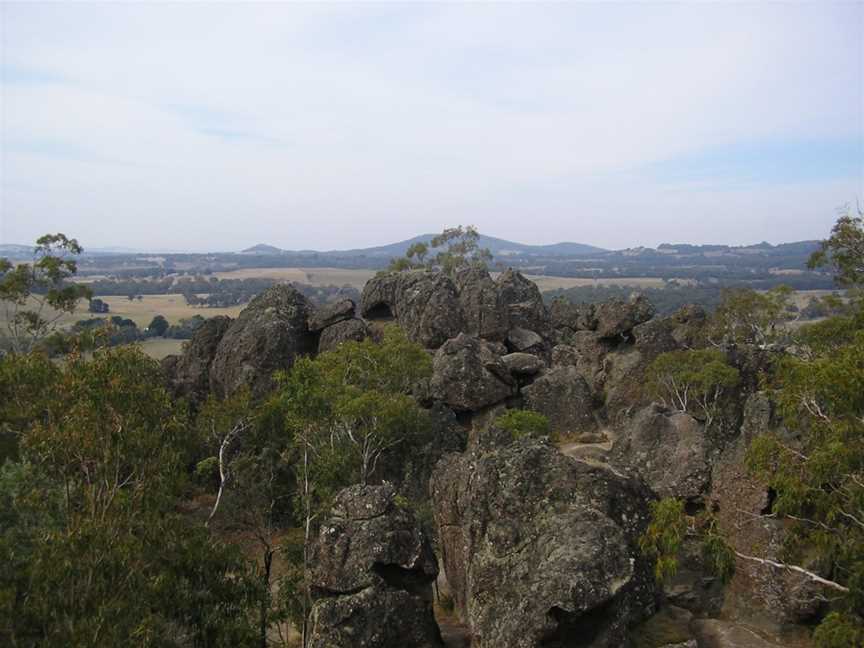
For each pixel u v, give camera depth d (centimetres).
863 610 2048
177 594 2256
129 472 2708
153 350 12794
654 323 6034
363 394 4328
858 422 2106
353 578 2481
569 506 2395
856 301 5594
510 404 5341
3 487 2900
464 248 13812
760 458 2331
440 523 3038
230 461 4412
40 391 2866
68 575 2033
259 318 6266
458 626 2727
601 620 2047
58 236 7438
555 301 8706
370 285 7650
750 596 2400
